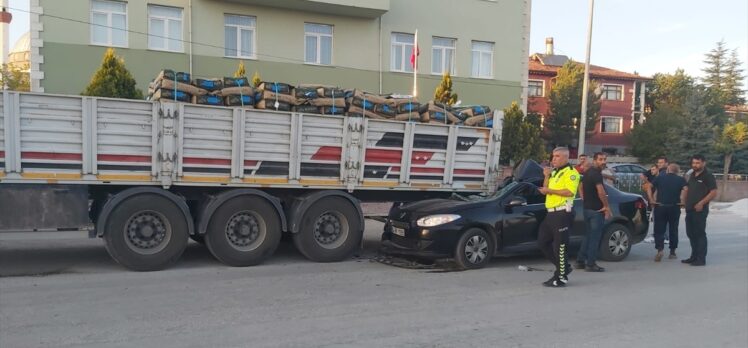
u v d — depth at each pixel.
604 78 48.19
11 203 7.28
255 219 8.45
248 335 5.14
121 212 7.63
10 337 4.95
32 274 7.54
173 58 18.02
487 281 7.78
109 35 17.36
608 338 5.33
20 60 41.62
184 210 7.98
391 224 9.19
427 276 8.04
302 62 19.66
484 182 10.08
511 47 23.03
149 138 7.76
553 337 5.30
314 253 8.81
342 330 5.36
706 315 6.24
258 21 18.97
